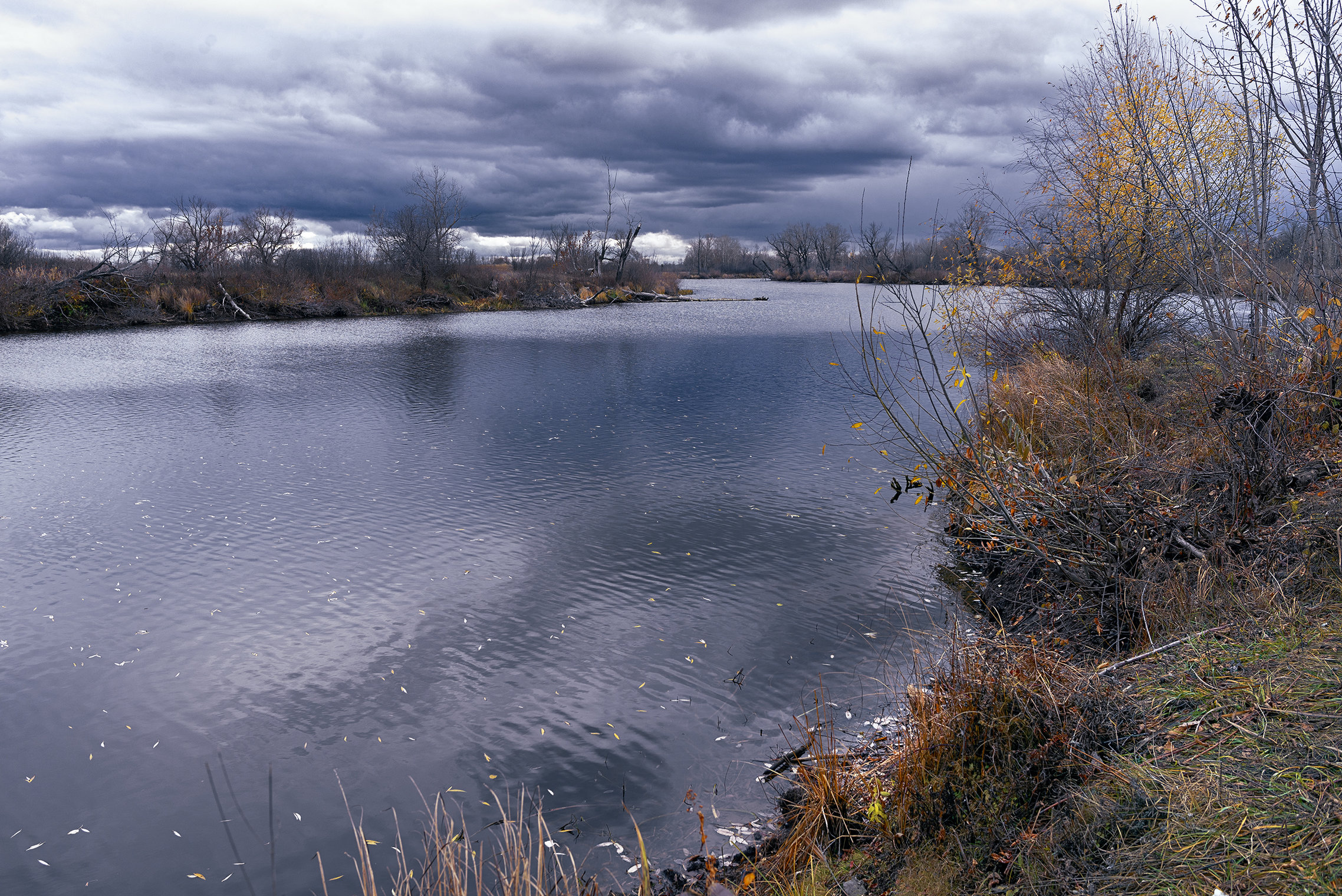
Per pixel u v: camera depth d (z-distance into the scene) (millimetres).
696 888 4434
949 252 13906
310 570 9523
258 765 5945
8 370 25891
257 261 58031
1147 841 3297
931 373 23109
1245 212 9180
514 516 11398
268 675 7203
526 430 17125
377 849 5043
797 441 15867
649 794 5422
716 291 91000
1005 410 10992
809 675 6938
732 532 10648
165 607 8562
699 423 17781
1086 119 11945
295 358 29438
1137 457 7539
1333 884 2785
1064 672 4477
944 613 8062
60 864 5004
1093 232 12875
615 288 72500
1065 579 7066
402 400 20688
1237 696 4098
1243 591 5477
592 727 6289
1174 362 11992
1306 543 5574
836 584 8898
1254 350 7715
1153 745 3893
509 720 6414
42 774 5887
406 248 60125
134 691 6965
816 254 135500
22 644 7789
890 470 13570
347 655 7543
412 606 8555
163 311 43812
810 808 4617
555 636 7832
